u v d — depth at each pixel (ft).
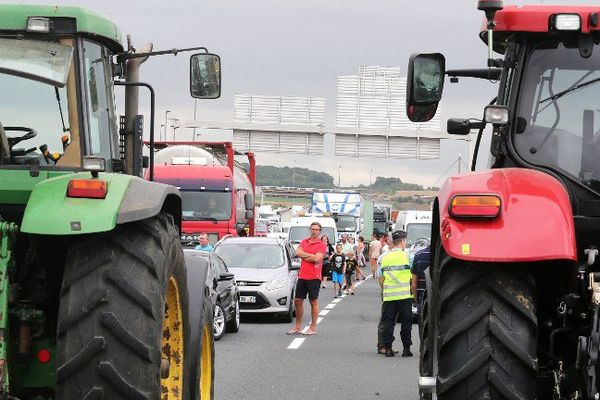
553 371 31.68
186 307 35.40
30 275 33.63
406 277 92.27
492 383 29.30
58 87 34.40
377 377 76.59
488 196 29.99
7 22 34.17
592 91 34.96
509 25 34.83
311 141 274.98
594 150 34.63
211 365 43.06
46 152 34.19
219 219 187.11
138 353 29.22
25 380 32.45
